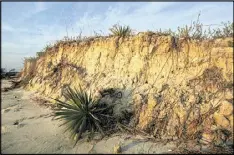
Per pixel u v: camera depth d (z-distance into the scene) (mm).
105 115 5445
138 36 7141
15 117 6520
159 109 5344
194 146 4383
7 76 20172
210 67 5508
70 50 10102
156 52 6590
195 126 4781
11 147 4484
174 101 5355
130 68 7020
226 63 5297
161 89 5871
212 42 5707
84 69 8664
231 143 4324
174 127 4934
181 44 6215
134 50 7195
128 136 4961
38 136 5074
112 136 4992
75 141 4770
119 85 6730
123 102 6070
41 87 10180
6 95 10453
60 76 9602
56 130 5441
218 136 4461
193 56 5934
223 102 4844
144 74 6602
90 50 8797
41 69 12242
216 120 4754
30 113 6961
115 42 7793
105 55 8062
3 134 5184
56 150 4375
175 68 6129
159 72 6348
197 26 6324
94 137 4977
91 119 5371
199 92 5301
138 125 5301
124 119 5590
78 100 5484
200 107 5020
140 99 5805
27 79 13555
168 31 6961
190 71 5820
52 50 11688
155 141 4676
